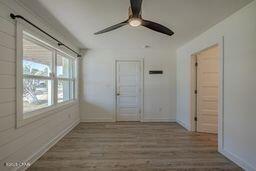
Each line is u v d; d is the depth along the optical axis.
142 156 3.12
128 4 2.54
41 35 3.15
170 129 4.91
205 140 3.98
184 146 3.61
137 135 4.35
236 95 2.83
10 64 2.35
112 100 5.84
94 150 3.39
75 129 4.90
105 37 4.34
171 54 5.88
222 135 3.21
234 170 2.64
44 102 3.55
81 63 5.79
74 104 5.22
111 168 2.69
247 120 2.59
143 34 4.07
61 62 4.51
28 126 2.77
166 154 3.21
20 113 2.53
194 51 4.41
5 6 2.25
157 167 2.73
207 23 3.33
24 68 2.85
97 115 5.84
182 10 2.75
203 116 4.62
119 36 4.24
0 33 2.17
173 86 5.90
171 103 5.91
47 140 3.42
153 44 5.09
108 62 5.84
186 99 4.97
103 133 4.52
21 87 2.56
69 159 3.00
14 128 2.42
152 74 5.89
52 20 3.18
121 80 5.91
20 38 2.54
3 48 2.22
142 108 5.89
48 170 2.63
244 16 2.64
